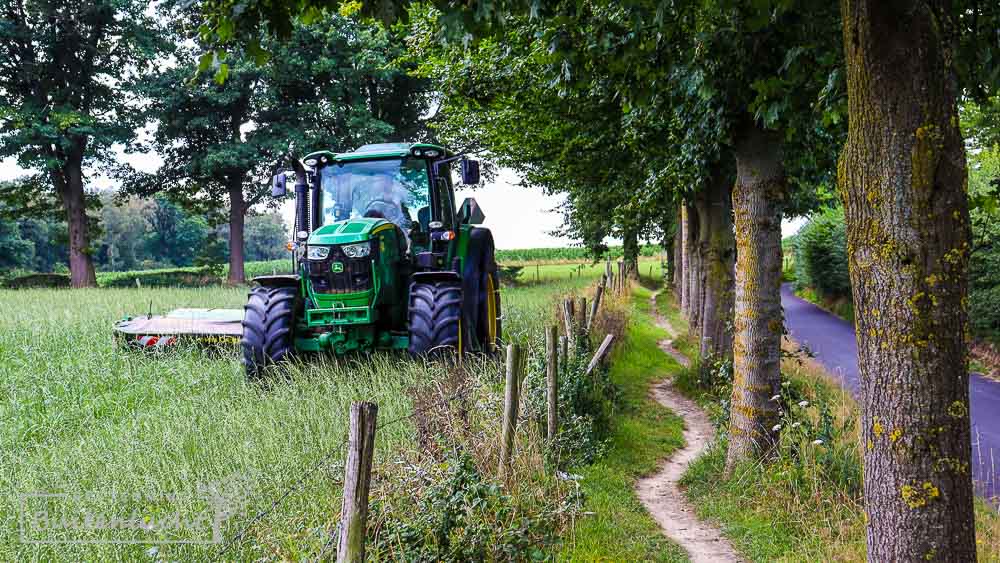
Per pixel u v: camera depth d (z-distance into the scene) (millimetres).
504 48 12164
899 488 3648
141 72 35125
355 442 3537
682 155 10969
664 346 18922
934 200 3527
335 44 33250
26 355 10828
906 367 3596
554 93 12289
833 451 6762
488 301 12102
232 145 34438
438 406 6559
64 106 32469
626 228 20344
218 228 87500
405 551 4422
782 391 7613
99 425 7945
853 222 3758
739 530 6109
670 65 6707
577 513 5977
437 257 10758
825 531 5785
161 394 9211
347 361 9695
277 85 34438
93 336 12609
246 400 8445
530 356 8727
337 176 10812
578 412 8414
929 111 3506
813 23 6285
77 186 35375
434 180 10773
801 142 9352
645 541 5855
